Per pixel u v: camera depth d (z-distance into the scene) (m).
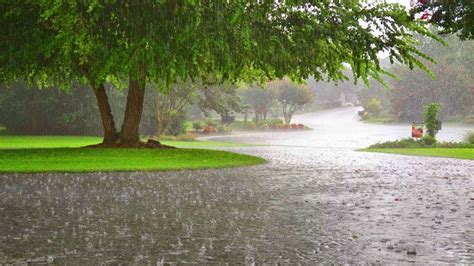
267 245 6.01
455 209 8.79
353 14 20.20
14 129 52.75
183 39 17.80
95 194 10.35
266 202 9.47
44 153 20.53
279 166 17.72
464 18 11.84
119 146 24.58
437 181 13.48
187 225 7.21
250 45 18.66
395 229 7.00
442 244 6.12
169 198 9.88
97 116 50.22
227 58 18.88
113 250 5.70
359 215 8.12
